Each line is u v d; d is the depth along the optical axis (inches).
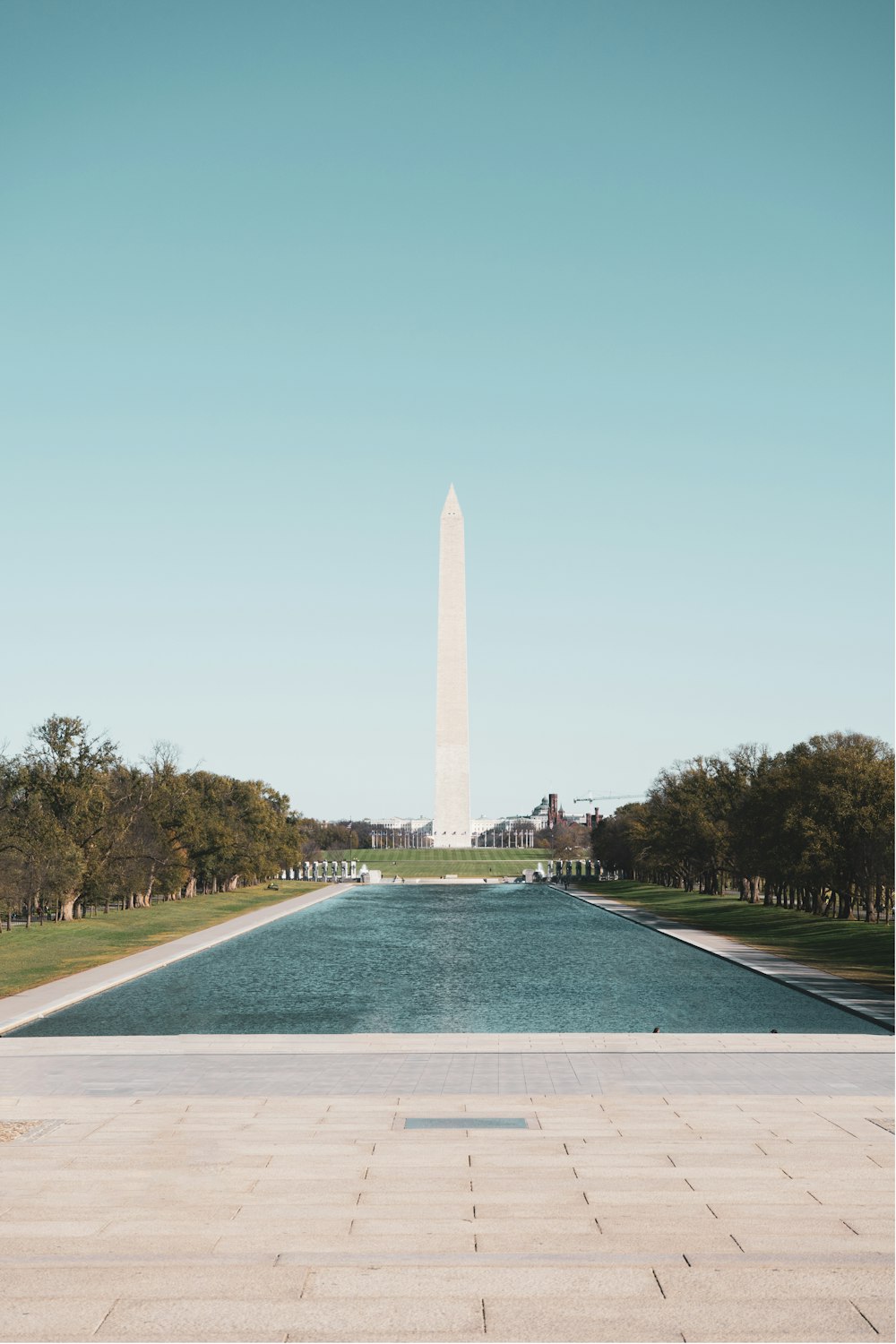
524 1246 524.4
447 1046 1194.0
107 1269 496.7
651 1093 947.3
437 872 7396.7
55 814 3302.2
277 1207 587.8
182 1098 901.8
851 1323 439.2
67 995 1720.0
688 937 2760.8
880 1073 1045.2
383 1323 439.8
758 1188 622.2
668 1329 434.6
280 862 5866.1
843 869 2832.2
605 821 6879.9
